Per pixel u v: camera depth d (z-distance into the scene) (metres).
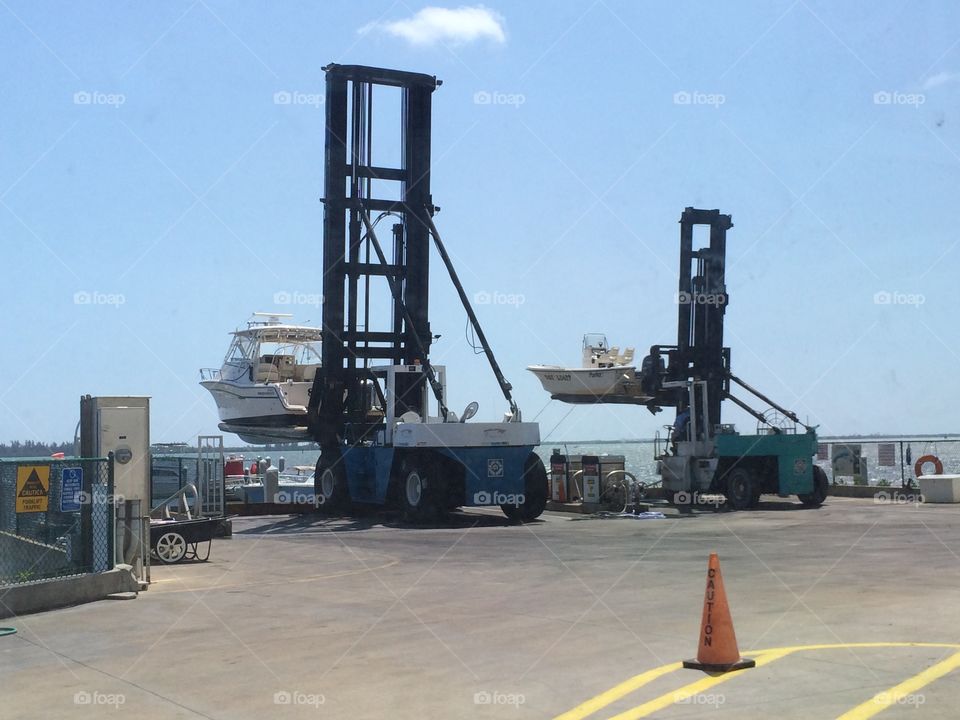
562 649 8.37
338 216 25.84
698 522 21.56
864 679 6.97
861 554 14.41
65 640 9.61
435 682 7.43
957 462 42.69
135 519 13.06
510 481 22.83
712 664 7.40
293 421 41.72
